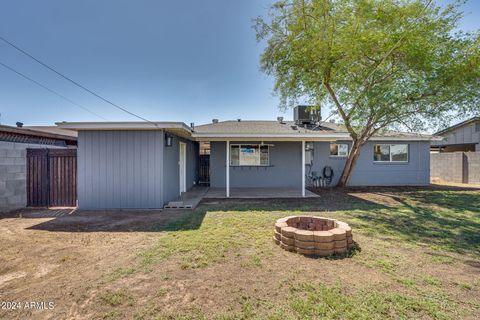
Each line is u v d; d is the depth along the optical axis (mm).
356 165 11828
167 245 3863
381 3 8570
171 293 2521
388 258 3383
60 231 4715
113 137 6742
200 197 8641
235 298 2428
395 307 2271
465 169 12656
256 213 6133
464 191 9789
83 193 6723
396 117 9586
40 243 4062
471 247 3809
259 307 2285
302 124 12688
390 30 8555
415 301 2359
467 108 9078
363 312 2201
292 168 11461
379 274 2918
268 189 10617
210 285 2668
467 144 17406
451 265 3182
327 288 2592
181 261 3273
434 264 3205
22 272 3037
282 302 2357
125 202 6730
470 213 6070
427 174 11906
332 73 9820
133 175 6734
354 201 7770
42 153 7023
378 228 4812
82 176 6727
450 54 8430
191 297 2445
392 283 2709
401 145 11930
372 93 8758
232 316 2158
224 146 11305
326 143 11711
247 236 4312
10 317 2180
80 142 6719
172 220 5484
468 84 8523
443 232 4555
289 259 3338
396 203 7406
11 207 6531
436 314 2172
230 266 3127
